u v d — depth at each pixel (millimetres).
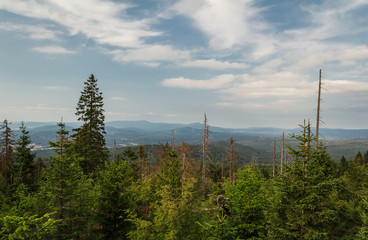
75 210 13195
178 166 14633
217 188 22766
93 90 33438
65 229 12297
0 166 30797
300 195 10031
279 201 10336
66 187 13602
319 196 9281
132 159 35594
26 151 23281
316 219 9289
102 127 33500
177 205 12117
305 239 8969
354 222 10508
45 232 7262
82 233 13047
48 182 13367
